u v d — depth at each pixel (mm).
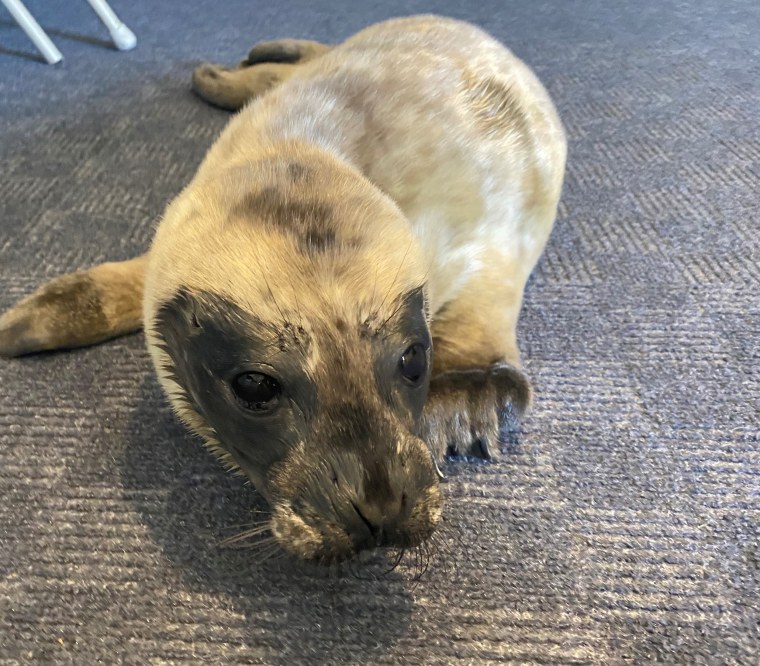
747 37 979
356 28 1047
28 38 996
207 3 1154
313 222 316
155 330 342
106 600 331
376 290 298
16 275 534
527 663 310
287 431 292
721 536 359
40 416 423
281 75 749
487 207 447
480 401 400
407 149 421
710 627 322
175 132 746
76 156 698
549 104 547
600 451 403
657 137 730
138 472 389
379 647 315
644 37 995
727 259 550
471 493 380
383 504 278
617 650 314
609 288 523
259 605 329
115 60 932
